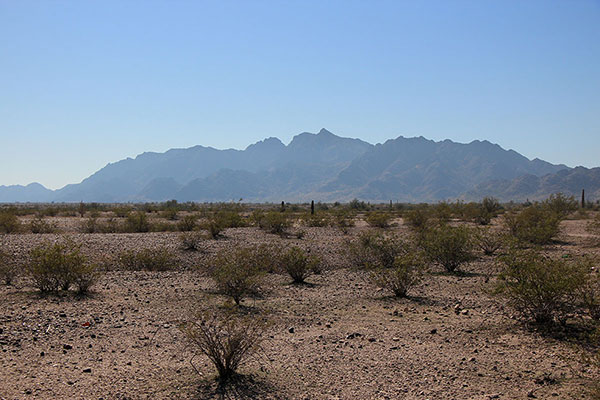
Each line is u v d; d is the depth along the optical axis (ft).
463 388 24.49
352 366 27.63
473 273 61.00
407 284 48.06
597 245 79.05
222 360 27.53
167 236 91.04
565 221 132.05
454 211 149.89
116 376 25.38
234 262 50.49
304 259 56.49
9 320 34.68
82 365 26.91
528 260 37.93
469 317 38.93
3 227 105.09
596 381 24.71
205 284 52.34
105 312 38.58
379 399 23.36
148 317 37.47
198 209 223.10
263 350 30.27
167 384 24.58
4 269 52.21
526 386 24.54
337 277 59.93
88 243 78.07
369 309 42.29
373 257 69.10
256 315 38.73
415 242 70.33
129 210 191.62
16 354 28.14
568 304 37.96
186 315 38.17
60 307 39.68
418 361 28.43
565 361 27.63
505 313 39.11
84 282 47.21
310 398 23.39
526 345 30.99
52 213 192.75
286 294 48.78
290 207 268.41
